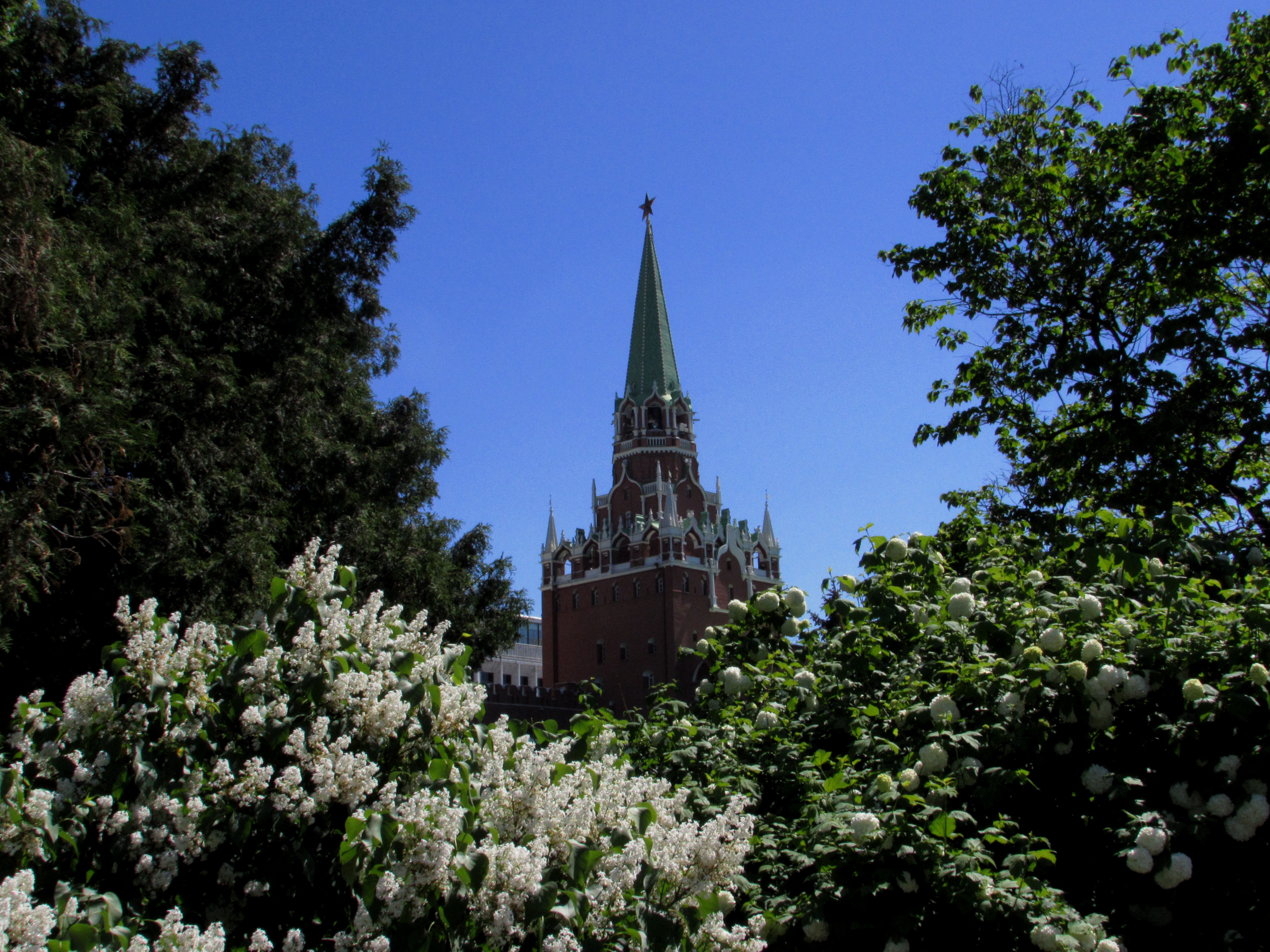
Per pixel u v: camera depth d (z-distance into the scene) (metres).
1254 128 17.31
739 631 9.51
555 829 4.87
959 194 21.14
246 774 4.62
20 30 20.36
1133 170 19.33
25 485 15.42
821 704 7.74
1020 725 6.26
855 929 5.47
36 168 16.48
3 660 17.58
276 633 5.54
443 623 5.95
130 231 19.48
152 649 4.86
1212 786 6.00
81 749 4.73
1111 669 6.14
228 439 21.06
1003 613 7.39
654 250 110.12
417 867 4.30
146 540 18.38
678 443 103.38
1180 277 18.17
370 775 4.73
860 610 7.99
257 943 4.11
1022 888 5.26
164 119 23.55
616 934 4.62
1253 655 6.07
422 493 29.64
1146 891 6.17
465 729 5.42
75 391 15.62
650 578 95.19
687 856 4.92
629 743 8.10
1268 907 5.87
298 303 25.55
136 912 4.41
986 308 20.80
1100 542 8.89
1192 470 17.86
